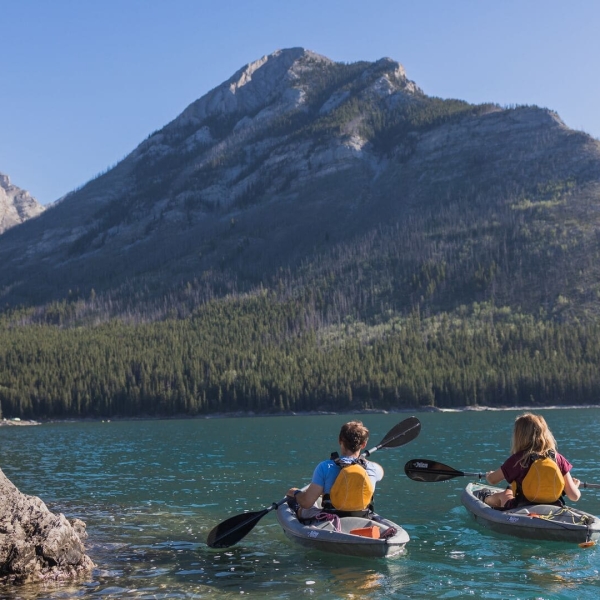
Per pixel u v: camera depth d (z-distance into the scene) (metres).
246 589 13.52
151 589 13.71
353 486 15.62
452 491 25.03
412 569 14.37
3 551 14.38
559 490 16.58
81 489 29.80
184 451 53.78
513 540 16.47
